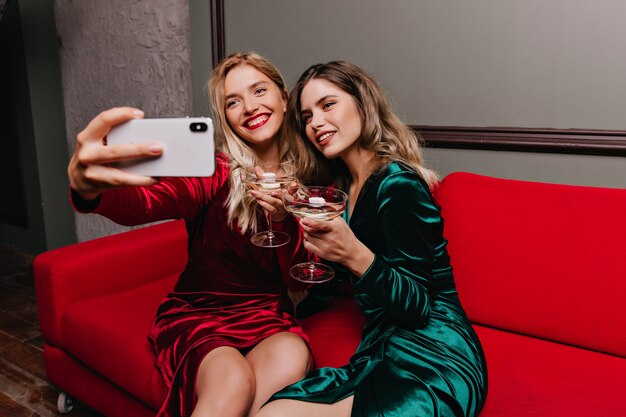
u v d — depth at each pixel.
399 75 1.83
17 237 3.41
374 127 1.25
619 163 1.52
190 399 1.06
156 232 1.78
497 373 1.16
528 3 1.56
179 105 2.47
